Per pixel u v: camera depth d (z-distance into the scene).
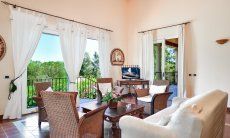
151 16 6.11
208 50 4.88
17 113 3.80
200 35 5.01
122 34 6.62
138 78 5.99
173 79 5.80
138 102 3.93
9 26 3.81
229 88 4.55
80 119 1.96
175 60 5.72
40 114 3.21
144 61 6.16
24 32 3.92
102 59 5.77
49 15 4.46
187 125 1.47
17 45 3.84
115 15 6.34
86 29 5.25
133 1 6.61
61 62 4.96
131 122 1.79
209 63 4.86
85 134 2.07
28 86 4.38
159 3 5.89
